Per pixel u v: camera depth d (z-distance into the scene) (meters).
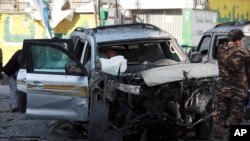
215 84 8.09
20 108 10.05
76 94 8.32
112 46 9.15
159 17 18.66
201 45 12.05
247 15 22.94
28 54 8.53
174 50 9.66
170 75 7.82
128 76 8.04
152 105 7.95
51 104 8.45
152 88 7.92
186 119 8.13
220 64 7.65
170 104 7.97
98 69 8.31
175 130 8.27
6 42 20.58
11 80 12.16
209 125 8.34
